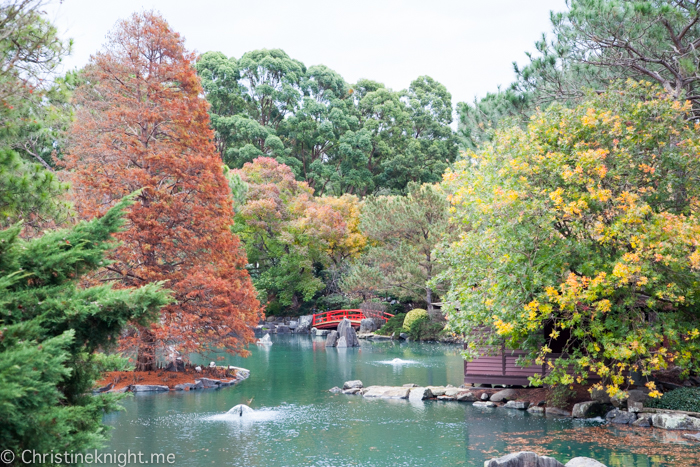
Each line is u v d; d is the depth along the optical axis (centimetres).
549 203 1245
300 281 4469
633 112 1281
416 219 3269
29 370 477
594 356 1201
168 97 1995
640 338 1126
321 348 3167
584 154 1156
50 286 617
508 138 1447
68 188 866
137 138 1994
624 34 1595
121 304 597
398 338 3647
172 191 2017
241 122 5406
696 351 1163
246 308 2033
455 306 1480
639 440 1148
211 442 1183
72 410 572
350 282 3594
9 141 844
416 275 3253
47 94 860
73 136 1838
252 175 4538
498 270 1259
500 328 1162
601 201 1146
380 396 1727
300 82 6266
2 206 786
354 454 1087
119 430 1291
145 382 1878
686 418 1237
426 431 1267
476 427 1296
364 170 5881
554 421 1345
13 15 757
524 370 1647
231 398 1705
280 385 1947
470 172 1546
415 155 6031
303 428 1306
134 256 1850
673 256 1073
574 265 1251
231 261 2064
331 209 4366
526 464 927
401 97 6756
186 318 1817
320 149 6241
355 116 6325
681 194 1252
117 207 680
